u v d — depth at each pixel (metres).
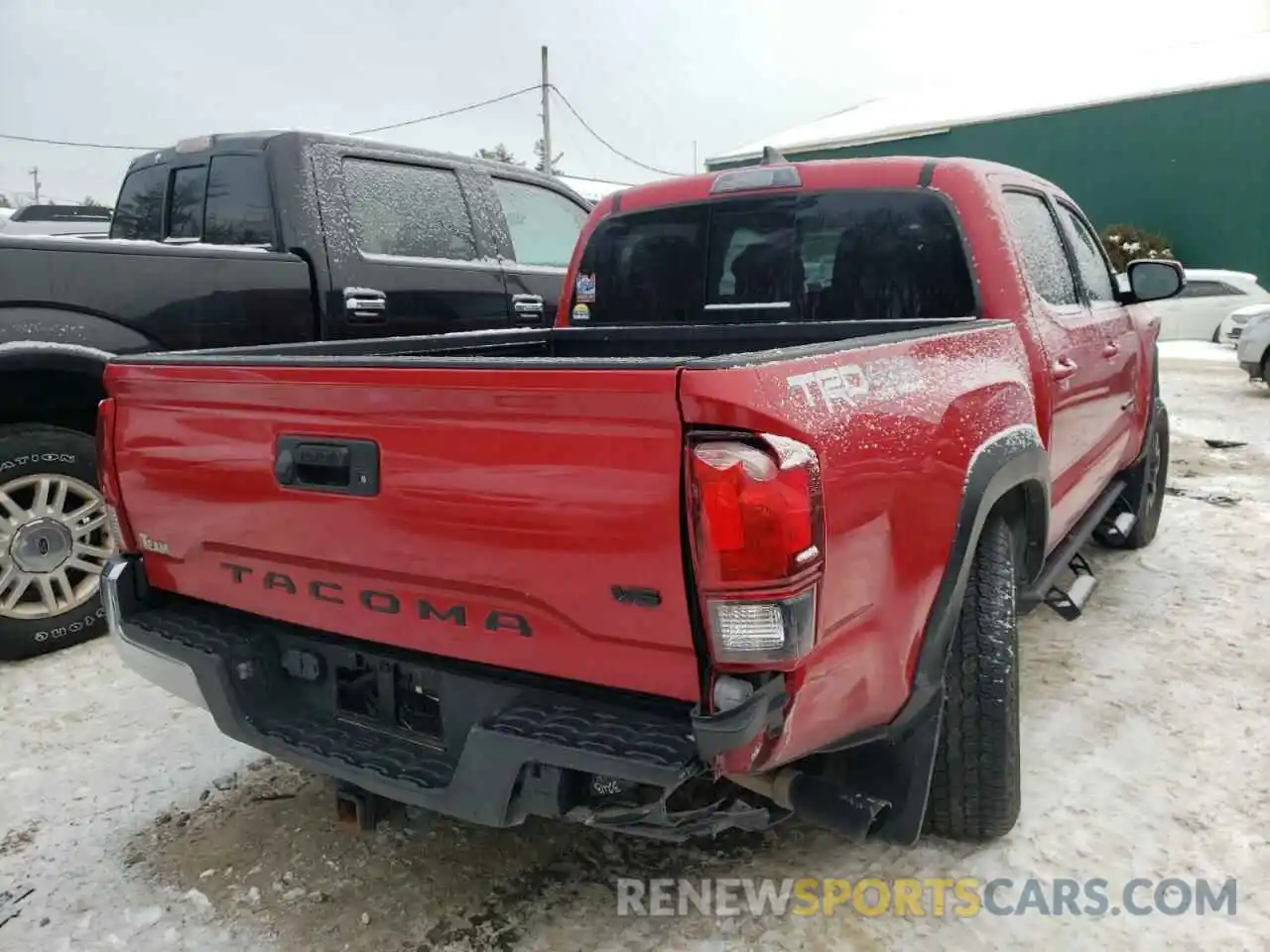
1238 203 22.84
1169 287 4.59
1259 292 17.61
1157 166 23.78
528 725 2.07
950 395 2.58
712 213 3.88
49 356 4.00
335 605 2.42
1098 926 2.48
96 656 4.29
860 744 2.37
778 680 1.93
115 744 3.53
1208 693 3.77
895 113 30.86
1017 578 3.30
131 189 5.66
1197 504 6.82
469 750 2.11
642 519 1.90
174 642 2.61
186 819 3.04
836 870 2.73
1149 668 4.01
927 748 2.52
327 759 2.38
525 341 4.03
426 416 2.12
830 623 2.04
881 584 2.23
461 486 2.10
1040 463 3.04
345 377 2.21
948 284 3.45
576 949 2.43
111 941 2.49
